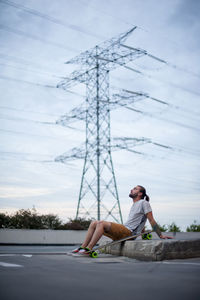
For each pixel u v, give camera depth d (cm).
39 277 259
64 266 342
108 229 505
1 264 353
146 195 564
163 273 289
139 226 532
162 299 185
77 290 209
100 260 441
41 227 2208
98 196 2623
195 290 209
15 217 2177
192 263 387
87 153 2875
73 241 2136
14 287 215
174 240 448
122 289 213
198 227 1720
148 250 442
